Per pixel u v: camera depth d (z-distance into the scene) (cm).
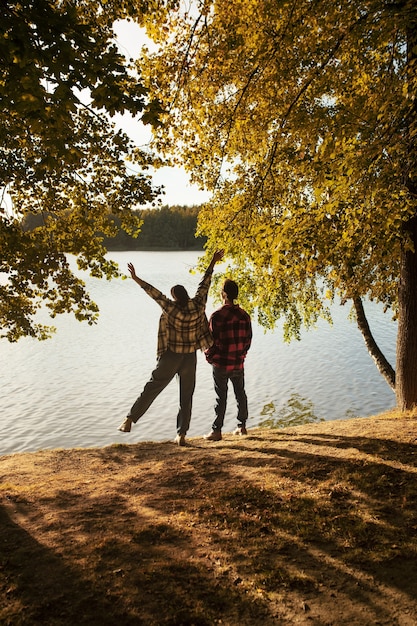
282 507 402
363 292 762
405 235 539
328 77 538
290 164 693
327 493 423
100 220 685
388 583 300
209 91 694
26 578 305
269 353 2583
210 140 740
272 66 599
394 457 491
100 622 266
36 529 374
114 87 378
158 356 572
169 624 265
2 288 682
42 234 689
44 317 3997
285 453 534
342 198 534
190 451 580
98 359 2589
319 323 3447
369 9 523
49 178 612
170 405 1789
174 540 355
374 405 1702
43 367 2431
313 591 294
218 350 622
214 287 1130
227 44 611
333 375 2106
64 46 355
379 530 359
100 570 314
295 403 1744
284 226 567
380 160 531
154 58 681
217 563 323
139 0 576
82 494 450
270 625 265
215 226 819
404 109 545
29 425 1614
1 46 345
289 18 538
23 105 356
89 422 1638
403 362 772
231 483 461
